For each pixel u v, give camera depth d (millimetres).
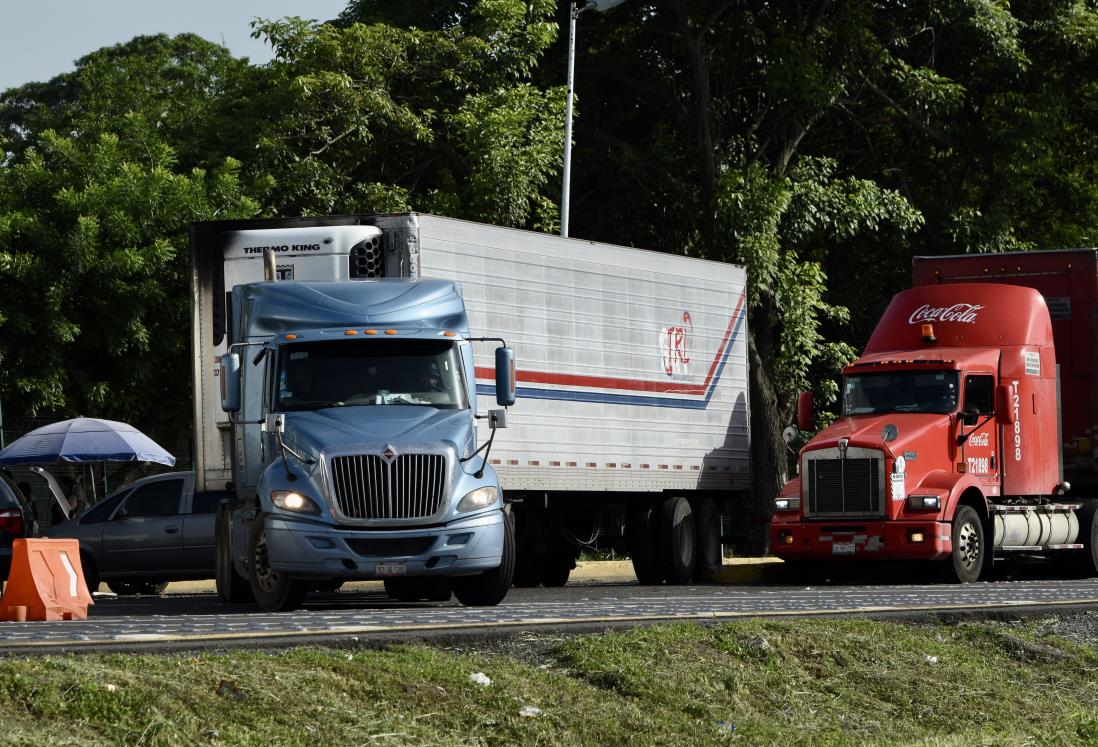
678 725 23703
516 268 54125
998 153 98438
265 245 48500
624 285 59344
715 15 93000
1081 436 63781
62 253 78125
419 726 21688
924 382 58250
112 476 82125
